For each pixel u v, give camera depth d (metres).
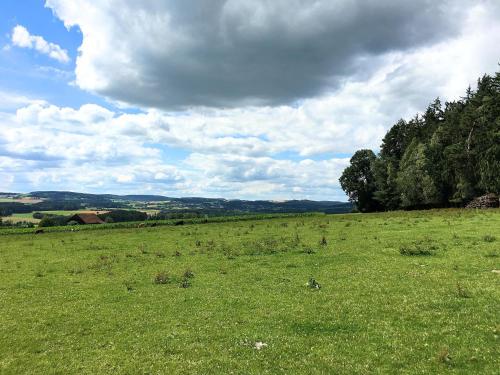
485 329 13.35
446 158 96.19
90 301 20.62
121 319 17.34
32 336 15.84
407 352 12.30
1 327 17.09
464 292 17.16
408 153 112.12
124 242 48.25
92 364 13.03
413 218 53.94
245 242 39.91
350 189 138.50
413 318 15.01
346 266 25.05
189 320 16.59
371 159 135.50
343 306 16.97
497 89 96.81
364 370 11.42
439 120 133.25
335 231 44.62
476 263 22.80
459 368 11.12
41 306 20.16
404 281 20.17
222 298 19.53
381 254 28.08
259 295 19.64
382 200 123.00
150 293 21.47
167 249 39.16
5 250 46.72
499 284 18.23
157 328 15.96
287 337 14.18
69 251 42.31
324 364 11.98
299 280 22.27
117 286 23.75
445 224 42.88
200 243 41.56
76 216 129.25
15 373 12.71
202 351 13.48
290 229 51.56
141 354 13.59
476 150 89.31
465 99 122.50
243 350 13.36
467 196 90.25
